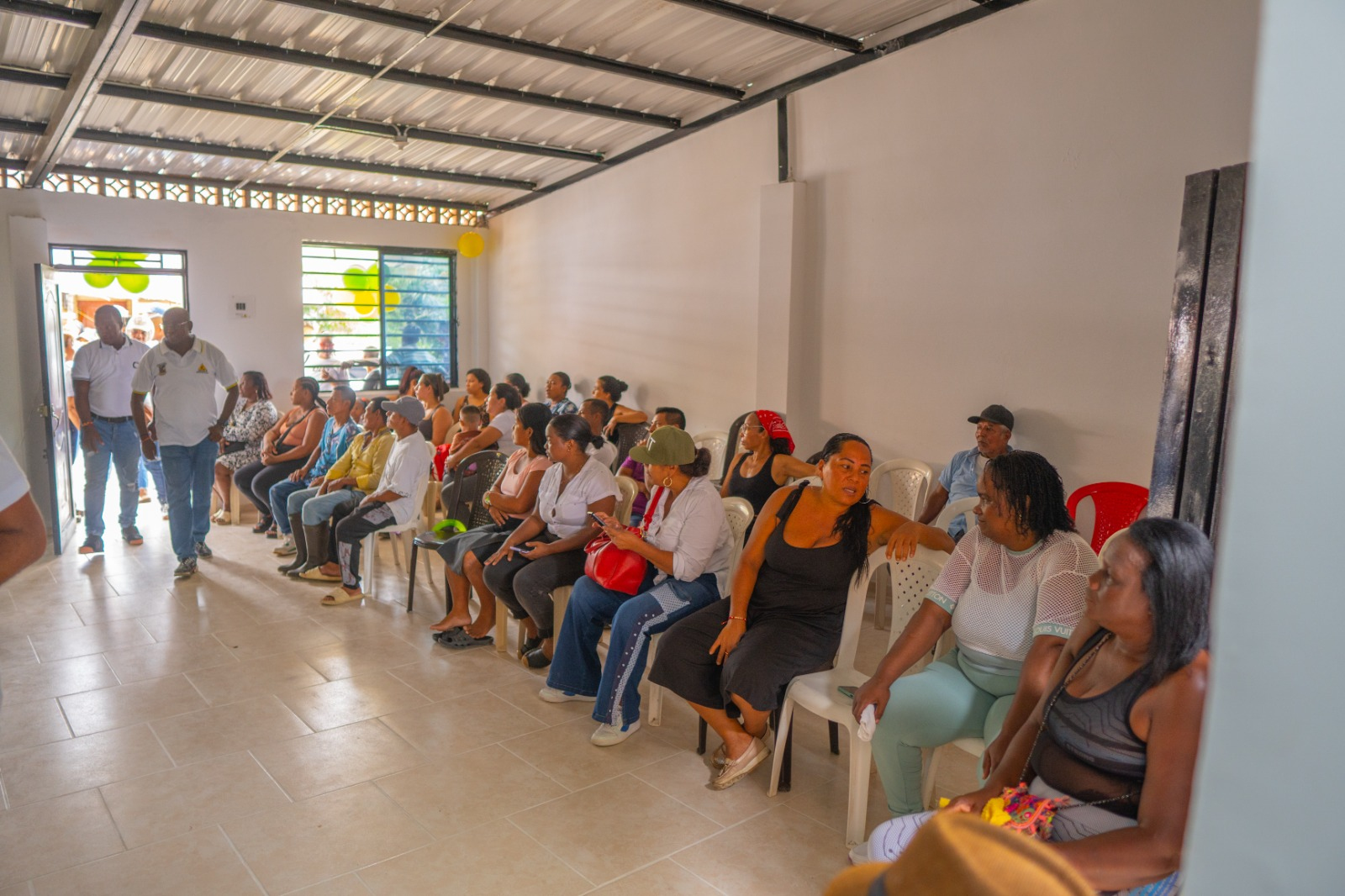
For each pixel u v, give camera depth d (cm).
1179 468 273
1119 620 164
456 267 949
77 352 586
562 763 306
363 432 554
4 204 705
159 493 724
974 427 450
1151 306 372
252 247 826
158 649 414
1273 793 42
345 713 345
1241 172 254
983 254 437
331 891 232
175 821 265
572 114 623
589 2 439
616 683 316
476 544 419
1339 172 38
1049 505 228
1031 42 409
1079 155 393
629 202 708
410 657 407
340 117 610
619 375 741
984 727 232
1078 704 174
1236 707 43
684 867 246
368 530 484
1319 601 40
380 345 913
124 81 523
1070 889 64
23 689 365
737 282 598
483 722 339
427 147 704
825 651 285
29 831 259
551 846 255
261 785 288
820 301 530
